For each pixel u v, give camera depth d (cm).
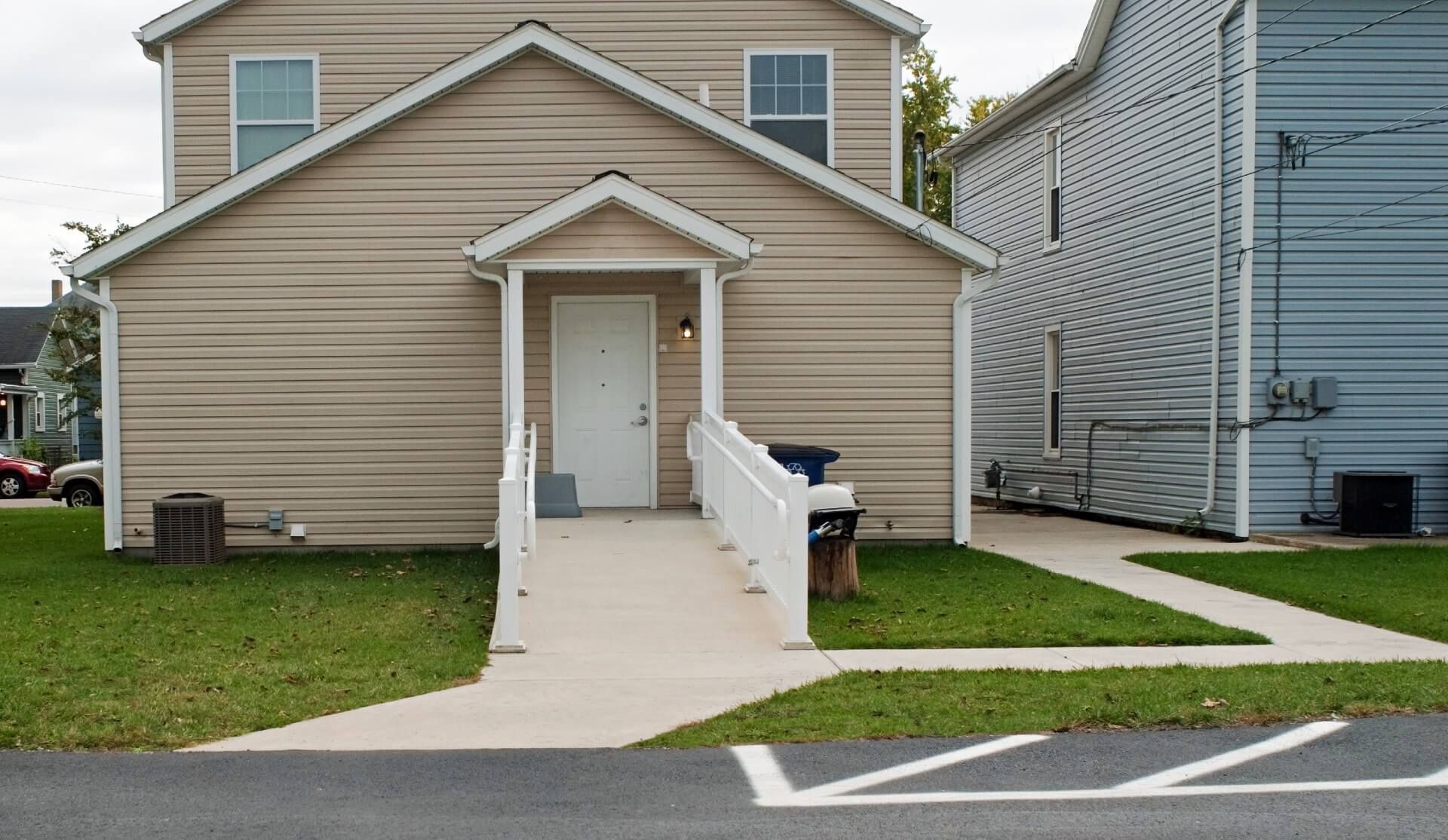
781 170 1583
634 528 1403
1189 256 1741
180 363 1541
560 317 1614
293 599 1197
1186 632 999
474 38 1767
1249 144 1606
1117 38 1978
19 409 4794
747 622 1026
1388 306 1622
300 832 545
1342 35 1616
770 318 1586
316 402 1553
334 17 1761
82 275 1520
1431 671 849
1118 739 698
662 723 744
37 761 662
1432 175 1625
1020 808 575
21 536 1905
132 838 536
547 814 571
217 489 1545
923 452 1594
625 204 1408
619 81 1575
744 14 1773
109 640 977
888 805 581
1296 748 676
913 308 1589
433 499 1564
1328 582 1236
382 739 710
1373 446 1622
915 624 1044
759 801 590
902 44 1805
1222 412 1659
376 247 1557
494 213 1570
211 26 1755
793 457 1441
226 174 1750
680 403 1622
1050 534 1805
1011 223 2447
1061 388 2192
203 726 729
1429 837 532
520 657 929
